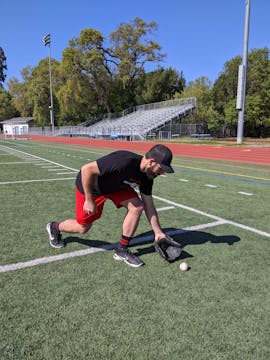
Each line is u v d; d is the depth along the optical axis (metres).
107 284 2.64
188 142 25.69
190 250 3.40
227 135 40.81
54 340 1.96
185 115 37.03
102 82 45.69
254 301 2.43
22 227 4.09
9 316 2.19
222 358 1.83
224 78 42.81
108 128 40.97
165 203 5.46
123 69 44.97
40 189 6.61
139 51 45.19
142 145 23.58
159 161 2.53
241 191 6.52
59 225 3.32
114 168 2.62
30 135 57.34
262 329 2.10
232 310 2.30
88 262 3.07
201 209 5.09
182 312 2.27
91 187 2.70
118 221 4.40
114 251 3.35
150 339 1.98
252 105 37.69
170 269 2.94
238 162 12.10
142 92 48.44
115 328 2.08
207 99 42.84
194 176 8.48
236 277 2.80
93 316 2.20
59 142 29.83
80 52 43.03
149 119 38.28
